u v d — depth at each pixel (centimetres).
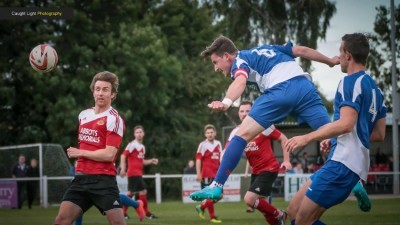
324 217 1850
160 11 4366
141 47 3766
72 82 3584
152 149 4109
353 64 746
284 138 1363
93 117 874
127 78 3731
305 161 3850
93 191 845
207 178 2016
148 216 1994
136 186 2038
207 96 4591
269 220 1273
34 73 3556
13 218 2016
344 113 710
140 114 3903
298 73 862
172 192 4038
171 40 4322
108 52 3706
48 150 3084
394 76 3588
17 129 3950
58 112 3550
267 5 5053
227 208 2542
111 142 855
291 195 3147
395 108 3550
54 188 2991
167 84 3928
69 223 851
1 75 3666
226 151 817
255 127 829
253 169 1370
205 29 4634
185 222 1769
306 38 5016
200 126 4409
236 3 5112
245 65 851
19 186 2828
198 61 4491
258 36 5241
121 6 3906
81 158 860
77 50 3650
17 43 3725
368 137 745
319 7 4931
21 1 3647
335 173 734
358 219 1767
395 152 3512
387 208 2302
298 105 848
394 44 3616
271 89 848
